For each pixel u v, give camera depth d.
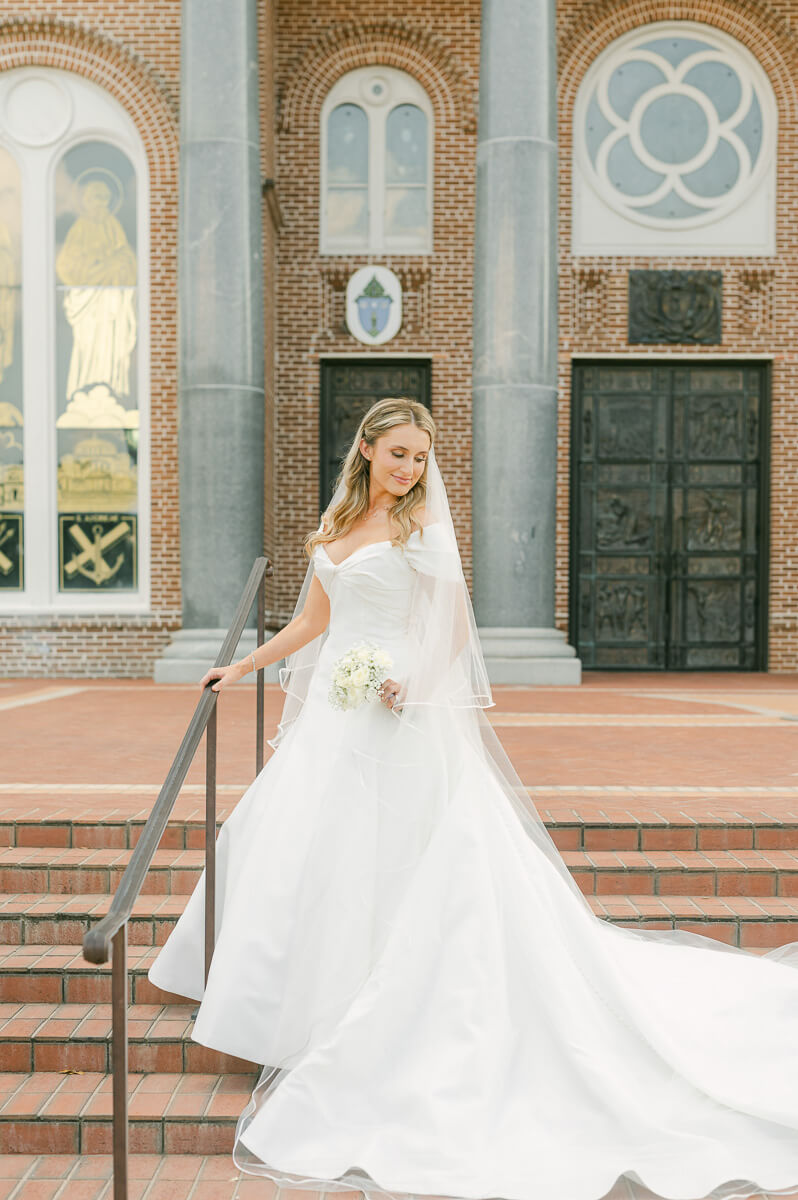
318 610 3.08
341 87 13.11
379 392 13.38
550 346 10.93
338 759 2.80
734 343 13.18
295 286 13.15
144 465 11.87
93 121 11.73
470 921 2.64
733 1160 2.43
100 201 11.80
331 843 2.73
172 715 7.59
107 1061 2.99
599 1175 2.36
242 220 10.69
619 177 13.16
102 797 4.42
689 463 13.43
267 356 12.44
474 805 2.81
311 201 13.10
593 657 13.50
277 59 12.96
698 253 13.18
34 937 3.48
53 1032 3.02
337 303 13.16
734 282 13.18
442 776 2.81
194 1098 2.82
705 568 13.49
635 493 13.45
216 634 10.72
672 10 12.92
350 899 2.68
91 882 3.73
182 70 10.74
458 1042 2.54
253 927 2.71
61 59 11.62
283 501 13.24
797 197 13.14
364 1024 2.55
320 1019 2.63
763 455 13.38
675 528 13.48
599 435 13.41
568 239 13.12
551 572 11.08
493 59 10.80
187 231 10.68
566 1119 2.49
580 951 2.77
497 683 10.83
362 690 2.72
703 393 13.41
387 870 2.74
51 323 11.80
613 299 13.13
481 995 2.58
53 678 11.74
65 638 11.80
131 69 11.62
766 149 13.16
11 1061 3.00
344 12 12.91
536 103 10.77
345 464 2.95
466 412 13.15
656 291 13.13
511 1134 2.44
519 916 2.71
